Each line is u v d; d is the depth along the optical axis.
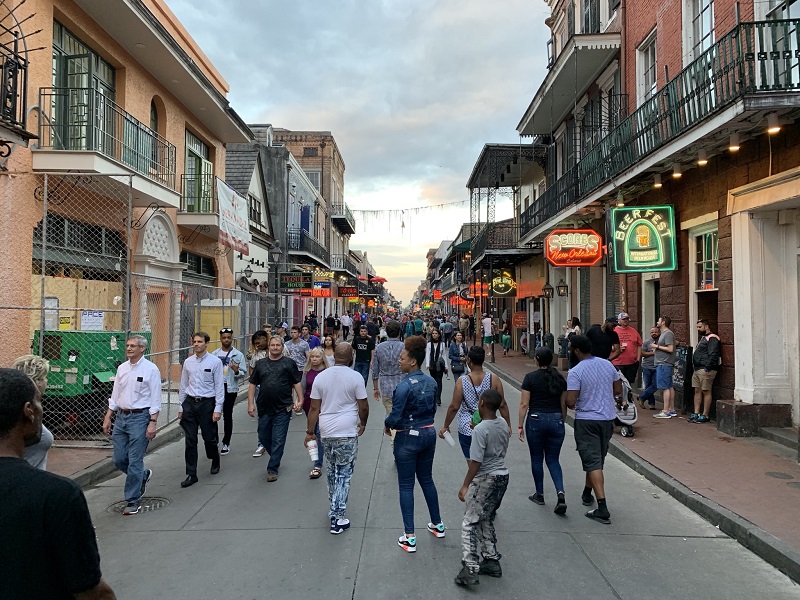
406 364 5.16
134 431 5.95
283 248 29.05
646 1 12.32
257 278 24.17
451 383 16.12
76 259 10.59
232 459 8.27
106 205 11.49
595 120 15.77
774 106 6.98
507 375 17.31
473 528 4.31
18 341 8.96
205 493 6.60
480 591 4.14
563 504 5.81
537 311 24.62
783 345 8.66
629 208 10.53
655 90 11.88
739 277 8.91
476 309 36.19
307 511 5.93
